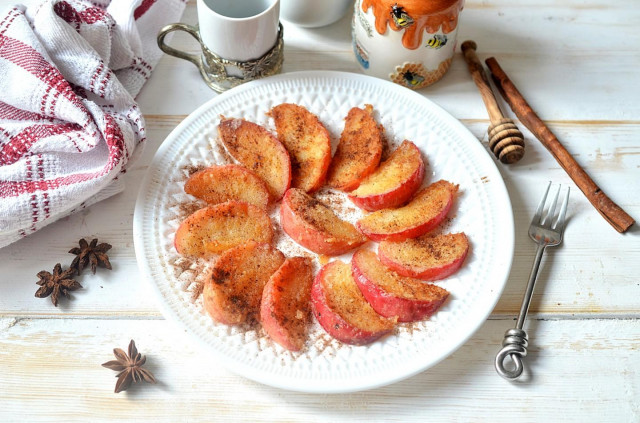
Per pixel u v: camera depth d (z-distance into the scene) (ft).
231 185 2.00
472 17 2.38
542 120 2.20
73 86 2.06
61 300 1.93
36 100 1.98
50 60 2.00
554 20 2.38
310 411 1.82
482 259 1.93
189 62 2.27
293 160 2.06
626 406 1.84
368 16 2.09
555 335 1.91
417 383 1.85
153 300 1.93
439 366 1.86
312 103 2.15
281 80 2.16
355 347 1.83
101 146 2.01
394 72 2.18
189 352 1.87
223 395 1.83
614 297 1.96
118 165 1.94
